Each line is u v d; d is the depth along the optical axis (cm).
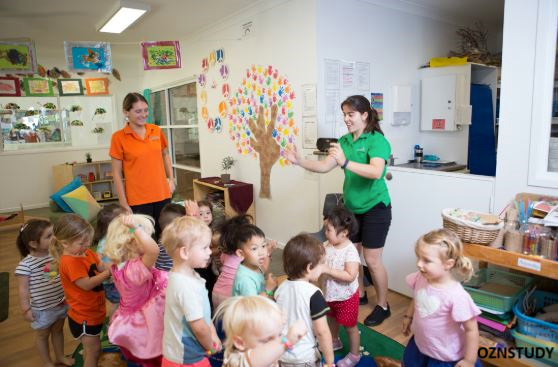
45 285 200
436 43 431
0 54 332
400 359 207
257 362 111
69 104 658
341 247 197
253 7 382
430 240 146
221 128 473
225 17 422
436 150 434
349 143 241
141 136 258
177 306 136
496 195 219
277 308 119
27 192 635
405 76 402
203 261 140
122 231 161
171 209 221
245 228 177
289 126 361
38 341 204
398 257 279
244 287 169
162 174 270
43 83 575
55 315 203
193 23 446
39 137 643
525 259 164
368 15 355
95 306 189
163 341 142
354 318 194
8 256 409
